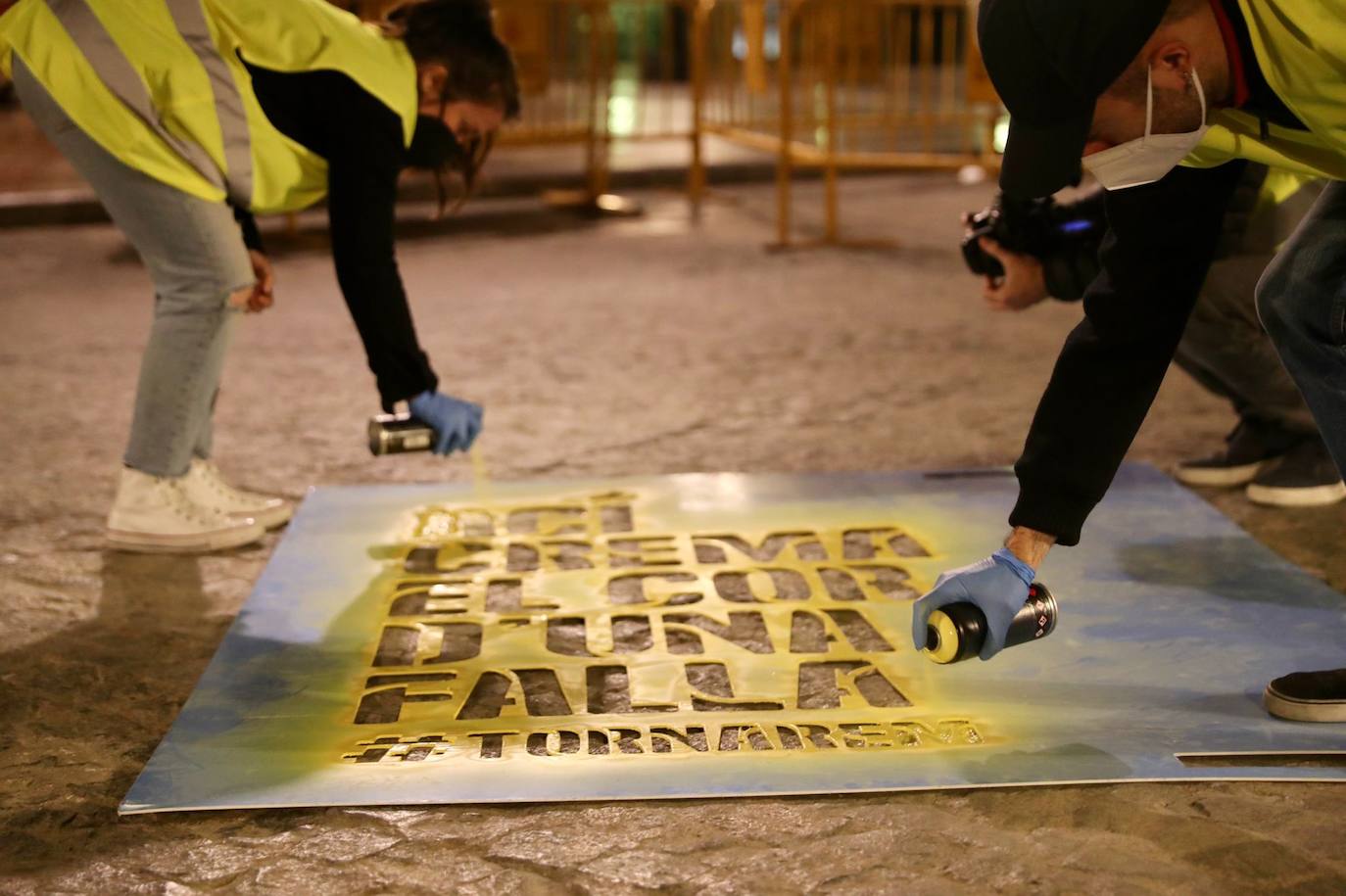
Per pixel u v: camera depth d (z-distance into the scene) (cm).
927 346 496
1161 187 205
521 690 238
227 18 267
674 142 1067
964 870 184
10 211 764
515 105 279
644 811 199
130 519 308
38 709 237
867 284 612
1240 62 177
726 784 204
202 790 206
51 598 283
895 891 179
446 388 444
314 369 467
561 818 198
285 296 592
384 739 222
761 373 460
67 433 398
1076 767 207
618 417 410
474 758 214
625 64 1603
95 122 269
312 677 245
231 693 238
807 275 634
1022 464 210
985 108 1006
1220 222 212
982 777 205
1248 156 192
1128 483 337
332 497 335
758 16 789
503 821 197
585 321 542
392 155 264
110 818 201
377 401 429
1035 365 466
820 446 380
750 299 583
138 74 266
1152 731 218
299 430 398
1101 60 172
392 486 343
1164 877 181
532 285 615
